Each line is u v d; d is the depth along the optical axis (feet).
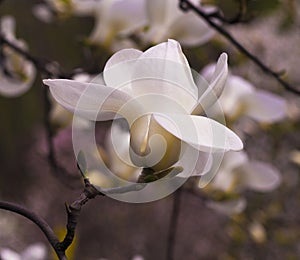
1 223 14.79
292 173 11.12
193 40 5.52
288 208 11.19
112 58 3.46
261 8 5.58
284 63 10.85
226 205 6.72
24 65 6.64
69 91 3.41
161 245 15.48
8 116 17.07
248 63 7.95
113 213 15.88
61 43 16.78
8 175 16.96
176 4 5.41
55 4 6.41
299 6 8.21
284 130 8.90
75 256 15.55
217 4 6.41
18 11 16.78
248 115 6.34
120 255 15.53
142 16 5.79
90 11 6.18
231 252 12.07
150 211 15.76
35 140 16.61
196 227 14.84
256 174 6.70
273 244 11.51
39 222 3.66
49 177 16.65
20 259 6.87
